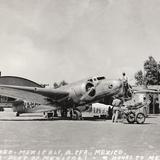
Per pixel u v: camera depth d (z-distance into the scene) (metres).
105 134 14.29
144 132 15.11
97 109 27.52
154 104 38.25
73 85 25.81
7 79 59.78
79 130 16.19
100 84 25.31
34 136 13.59
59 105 26.75
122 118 21.77
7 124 20.36
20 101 29.25
